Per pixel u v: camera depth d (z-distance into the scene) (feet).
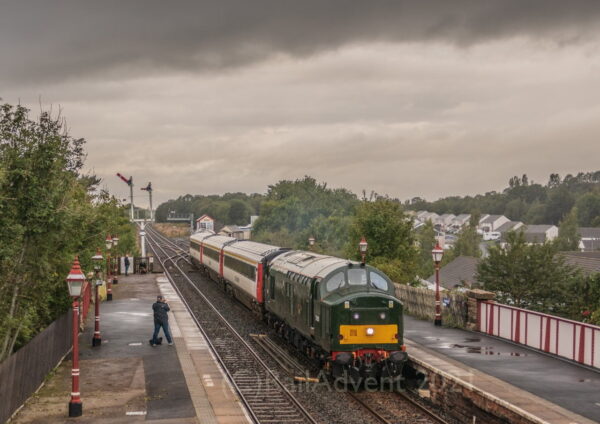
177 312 110.32
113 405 53.06
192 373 64.44
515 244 110.42
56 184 57.16
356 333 61.26
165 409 51.83
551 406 45.88
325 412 53.42
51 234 56.80
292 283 77.61
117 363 69.26
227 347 81.51
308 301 69.10
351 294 62.44
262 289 101.35
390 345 61.93
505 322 74.18
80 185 86.43
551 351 65.16
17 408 50.93
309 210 316.81
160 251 306.76
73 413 50.03
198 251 199.93
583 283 105.40
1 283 55.67
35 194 54.80
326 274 66.18
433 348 68.74
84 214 63.16
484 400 49.47
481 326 79.51
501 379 54.19
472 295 80.64
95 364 68.74
